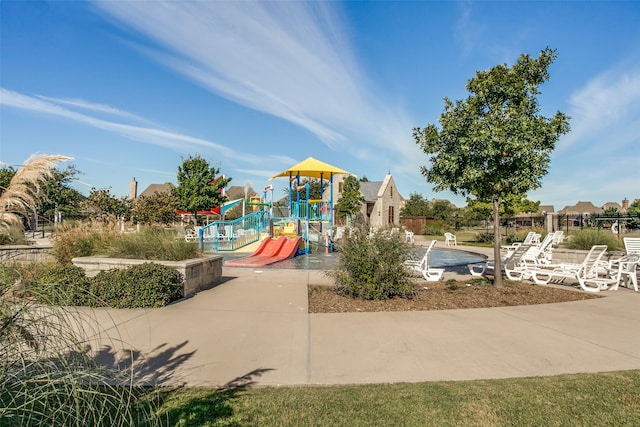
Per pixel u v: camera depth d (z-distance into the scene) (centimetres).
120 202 3384
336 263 865
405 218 4197
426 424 294
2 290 274
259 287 880
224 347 471
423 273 1012
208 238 2523
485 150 769
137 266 724
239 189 5788
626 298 785
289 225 2055
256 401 328
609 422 297
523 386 360
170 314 628
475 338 512
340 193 4538
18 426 235
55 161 356
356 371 399
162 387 355
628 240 1083
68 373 242
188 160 3369
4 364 248
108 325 557
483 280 987
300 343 488
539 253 1285
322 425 291
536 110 859
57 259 941
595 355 448
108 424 273
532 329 555
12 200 340
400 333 533
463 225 4809
